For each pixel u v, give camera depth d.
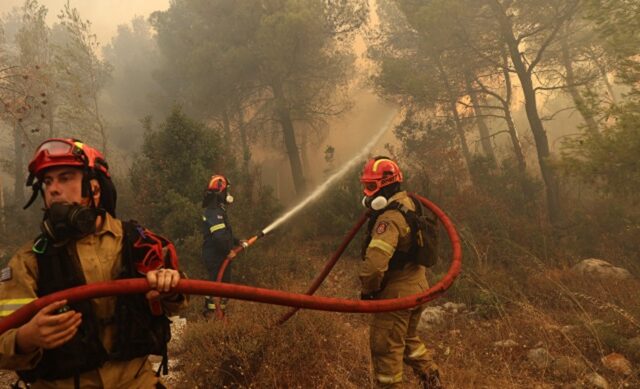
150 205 9.06
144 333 1.61
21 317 1.37
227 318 4.54
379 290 3.14
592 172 7.42
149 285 1.50
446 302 6.14
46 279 1.51
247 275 7.38
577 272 6.80
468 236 8.12
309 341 4.00
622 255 7.79
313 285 3.70
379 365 3.15
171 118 9.58
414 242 3.09
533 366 4.03
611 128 7.21
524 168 13.89
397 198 3.20
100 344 1.53
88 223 1.53
